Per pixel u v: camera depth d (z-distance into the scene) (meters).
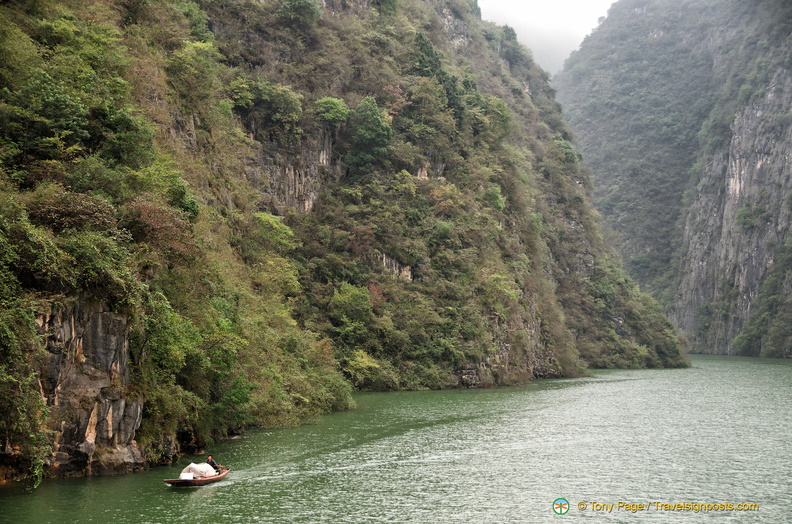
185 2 76.25
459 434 41.38
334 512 25.48
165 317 30.44
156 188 34.69
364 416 49.16
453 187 86.44
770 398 62.88
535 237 100.50
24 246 25.75
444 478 30.58
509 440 39.50
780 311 182.75
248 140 72.56
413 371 71.38
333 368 57.78
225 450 35.50
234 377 37.59
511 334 81.81
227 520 24.28
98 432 27.67
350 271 76.00
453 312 76.56
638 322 128.12
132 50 47.78
